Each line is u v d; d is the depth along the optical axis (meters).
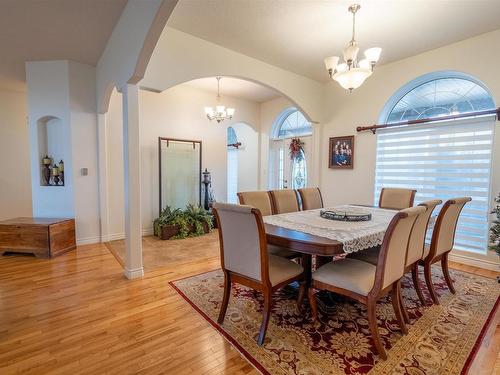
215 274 2.91
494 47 3.01
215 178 5.55
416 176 3.74
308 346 1.72
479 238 3.23
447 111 3.54
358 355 1.64
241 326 1.95
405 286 2.65
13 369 1.50
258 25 2.88
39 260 3.28
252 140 6.54
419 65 3.60
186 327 1.93
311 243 1.74
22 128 4.88
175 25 2.88
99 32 2.99
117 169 4.25
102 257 3.40
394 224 1.56
